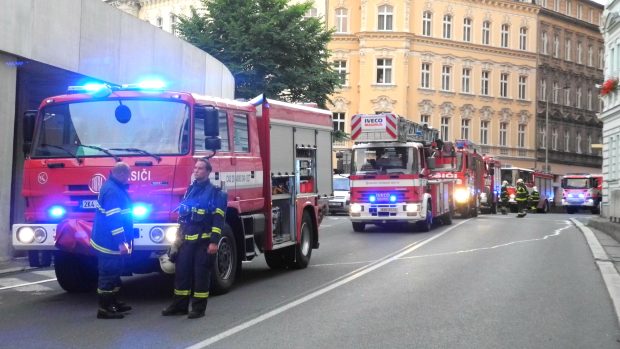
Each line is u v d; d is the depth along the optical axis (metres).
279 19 31.03
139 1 63.31
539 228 24.25
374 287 10.55
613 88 30.25
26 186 9.24
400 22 53.97
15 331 7.47
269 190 11.36
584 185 51.81
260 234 11.18
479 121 59.38
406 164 21.44
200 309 8.23
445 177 26.12
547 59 65.38
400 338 7.20
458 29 57.78
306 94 32.12
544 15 64.81
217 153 9.72
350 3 54.16
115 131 9.14
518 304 9.19
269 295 9.84
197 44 30.56
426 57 55.62
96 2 15.95
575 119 70.06
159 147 8.97
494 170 39.75
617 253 15.52
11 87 13.37
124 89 9.27
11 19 13.05
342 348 6.77
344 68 54.34
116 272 8.21
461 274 11.98
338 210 33.78
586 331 7.66
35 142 9.33
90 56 15.74
